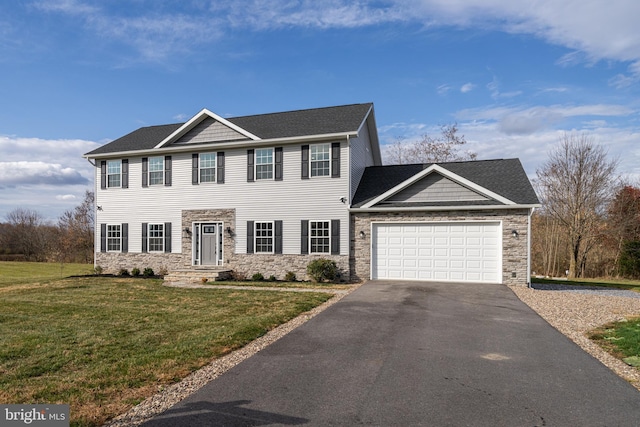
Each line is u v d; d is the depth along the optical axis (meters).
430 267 15.27
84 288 14.29
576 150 27.52
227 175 17.98
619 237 26.69
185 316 9.31
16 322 8.70
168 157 18.92
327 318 8.91
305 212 16.78
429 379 5.17
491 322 8.53
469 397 4.59
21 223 44.31
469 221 14.81
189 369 5.50
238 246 17.69
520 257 14.26
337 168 16.39
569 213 27.75
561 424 3.95
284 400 4.47
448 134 37.28
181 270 17.39
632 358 6.13
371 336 7.36
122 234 19.55
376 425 3.88
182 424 3.85
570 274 27.23
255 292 13.12
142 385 4.91
